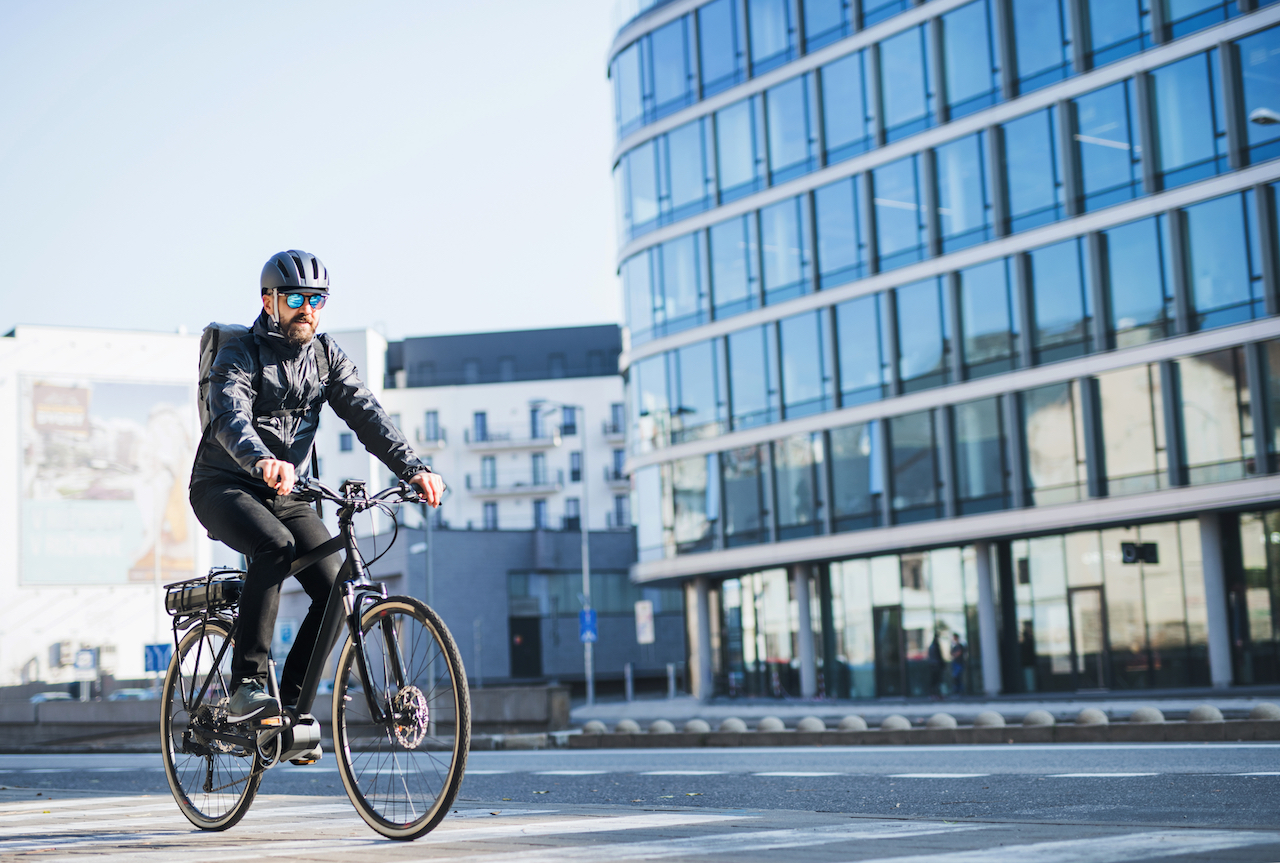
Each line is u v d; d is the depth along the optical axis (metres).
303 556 4.74
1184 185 29.41
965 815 6.21
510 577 64.56
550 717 22.83
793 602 38.19
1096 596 31.69
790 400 37.38
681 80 41.09
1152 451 29.77
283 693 4.66
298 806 6.24
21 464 74.62
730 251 39.28
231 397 4.58
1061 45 31.97
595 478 87.31
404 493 4.72
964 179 33.78
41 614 74.00
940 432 33.75
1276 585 28.73
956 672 33.88
